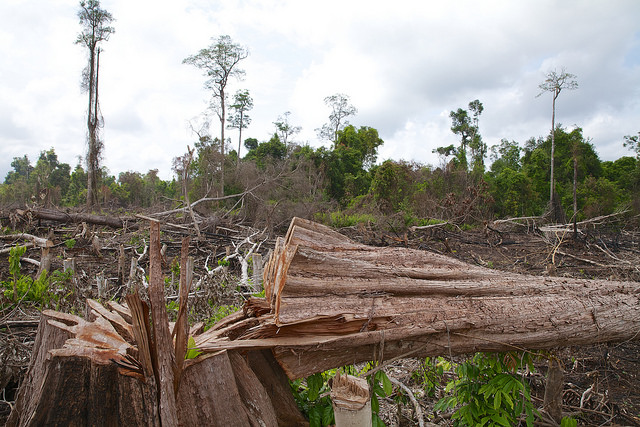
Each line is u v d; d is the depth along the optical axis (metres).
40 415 2.09
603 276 10.86
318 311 2.45
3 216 17.05
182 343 2.16
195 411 2.17
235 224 18.73
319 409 2.83
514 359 3.16
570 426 3.30
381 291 2.77
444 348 2.81
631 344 5.71
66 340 2.33
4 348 3.97
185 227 15.58
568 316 3.09
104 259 10.98
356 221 21.12
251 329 2.58
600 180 28.45
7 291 6.14
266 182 22.06
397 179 26.91
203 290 6.20
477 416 3.08
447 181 29.61
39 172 37.03
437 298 2.91
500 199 29.22
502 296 3.14
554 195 25.81
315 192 28.80
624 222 22.78
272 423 2.39
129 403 2.12
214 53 27.23
